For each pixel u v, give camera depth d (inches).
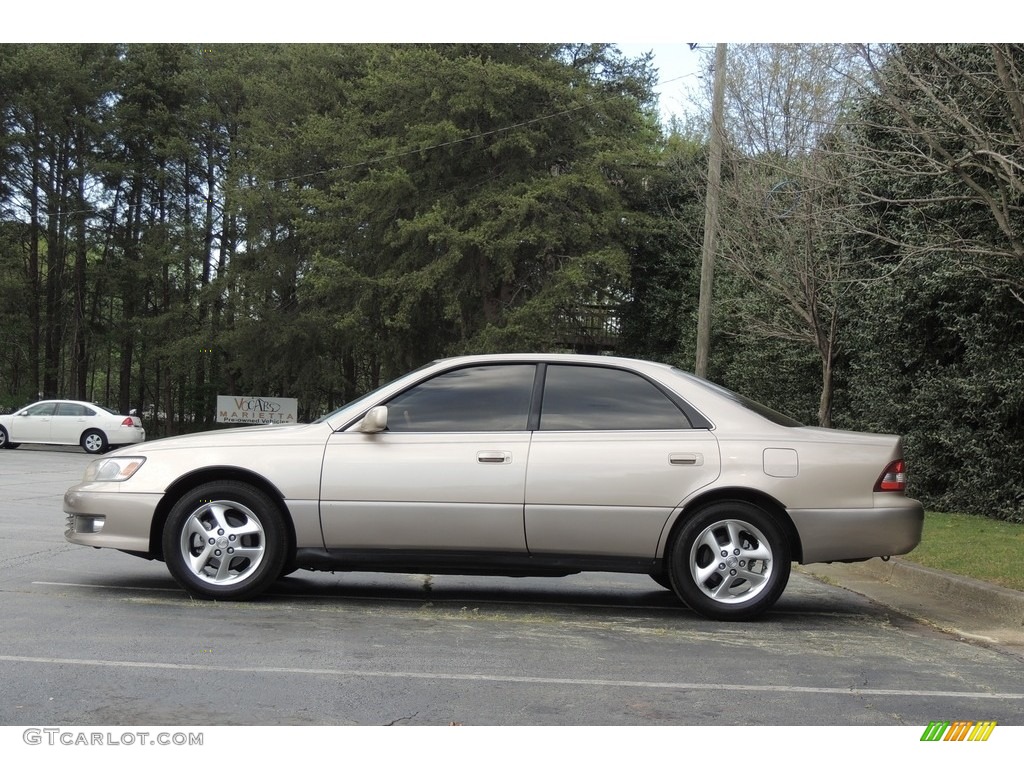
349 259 1277.1
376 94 1206.3
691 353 1002.1
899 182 503.2
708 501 239.0
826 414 574.9
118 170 1455.5
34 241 1546.5
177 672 180.4
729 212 666.8
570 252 1143.6
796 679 189.2
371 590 275.3
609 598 275.4
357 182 1240.8
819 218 506.9
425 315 1248.2
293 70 1398.9
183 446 246.1
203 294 1411.2
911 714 168.4
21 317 1493.6
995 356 481.1
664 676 188.4
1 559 303.1
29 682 171.9
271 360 1411.2
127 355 1689.2
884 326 553.6
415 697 169.6
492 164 1163.9
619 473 236.1
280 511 241.8
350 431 244.4
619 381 249.1
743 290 799.1
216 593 242.2
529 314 1067.9
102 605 237.1
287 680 177.5
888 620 259.0
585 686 179.8
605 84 1253.1
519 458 237.1
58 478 636.7
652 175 1154.0
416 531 237.1
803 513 236.2
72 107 1459.2
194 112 1513.3
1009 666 207.0
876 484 239.8
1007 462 478.0
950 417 513.7
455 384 249.8
